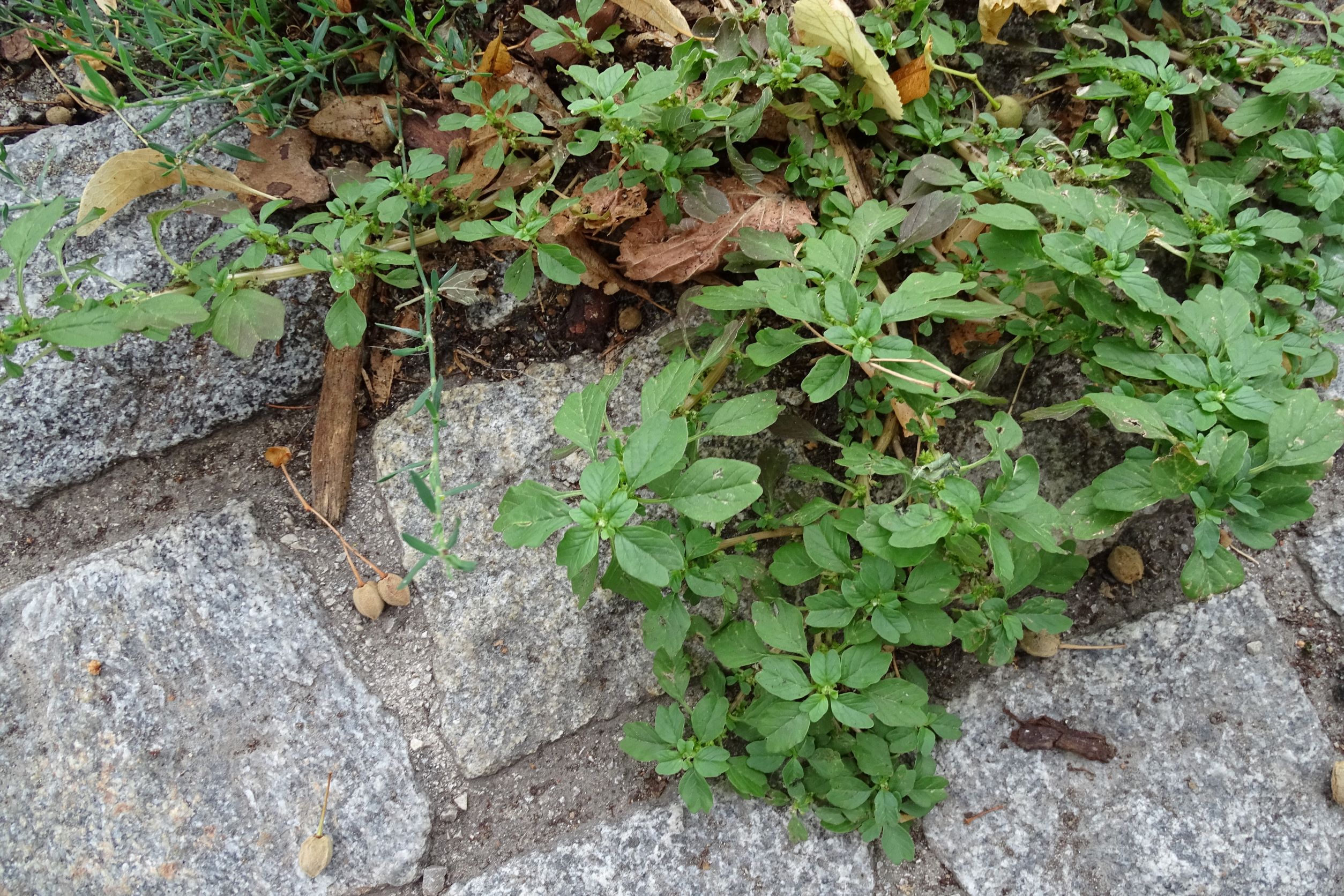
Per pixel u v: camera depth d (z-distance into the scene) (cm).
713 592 28
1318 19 33
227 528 32
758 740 31
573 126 31
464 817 31
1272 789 31
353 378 32
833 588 30
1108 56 33
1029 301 30
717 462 26
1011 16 33
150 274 31
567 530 26
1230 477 27
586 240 32
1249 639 32
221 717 30
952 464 28
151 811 30
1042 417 29
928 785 31
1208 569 27
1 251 31
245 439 32
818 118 31
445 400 32
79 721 30
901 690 29
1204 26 33
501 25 32
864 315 27
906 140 32
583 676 32
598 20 31
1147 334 29
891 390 30
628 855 31
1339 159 30
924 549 27
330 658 31
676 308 33
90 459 31
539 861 31
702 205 30
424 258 32
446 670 32
